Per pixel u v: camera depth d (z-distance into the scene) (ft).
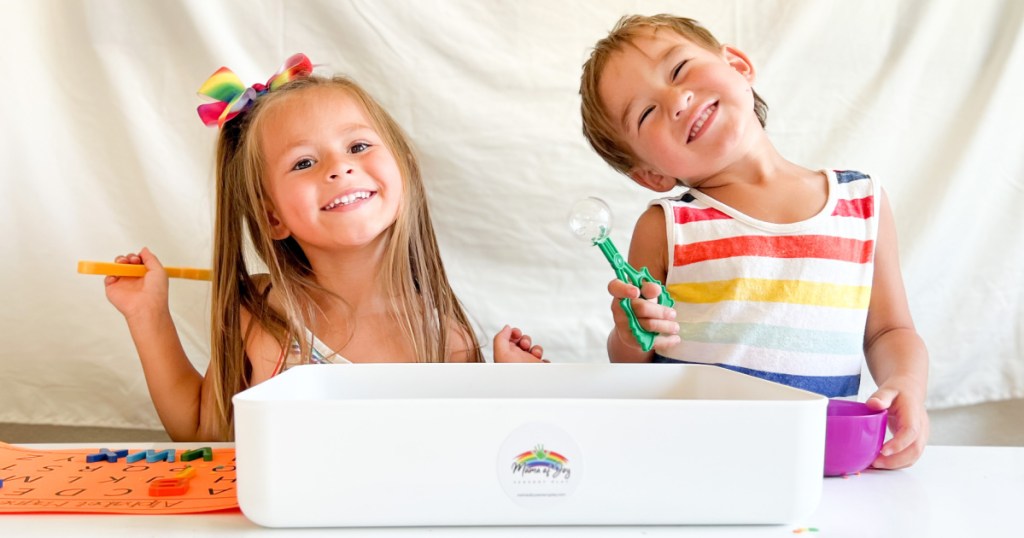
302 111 3.79
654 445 1.90
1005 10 4.54
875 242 3.74
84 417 4.42
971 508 2.19
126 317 3.84
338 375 2.56
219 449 2.81
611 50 3.79
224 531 1.96
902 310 3.78
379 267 3.94
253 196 3.88
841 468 2.46
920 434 2.65
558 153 4.52
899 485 2.42
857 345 3.68
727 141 3.59
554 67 4.50
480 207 4.53
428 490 1.88
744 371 3.58
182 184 4.39
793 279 3.61
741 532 1.94
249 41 4.38
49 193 4.32
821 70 4.55
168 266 4.40
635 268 3.86
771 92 4.53
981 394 4.67
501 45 4.48
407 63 4.43
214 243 3.96
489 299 4.57
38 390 4.39
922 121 4.58
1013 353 4.66
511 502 1.89
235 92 3.84
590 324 4.60
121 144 4.35
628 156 3.99
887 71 4.56
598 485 1.89
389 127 4.09
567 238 4.58
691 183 3.93
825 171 3.90
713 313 3.62
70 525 2.01
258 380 3.81
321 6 4.38
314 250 3.91
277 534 1.93
